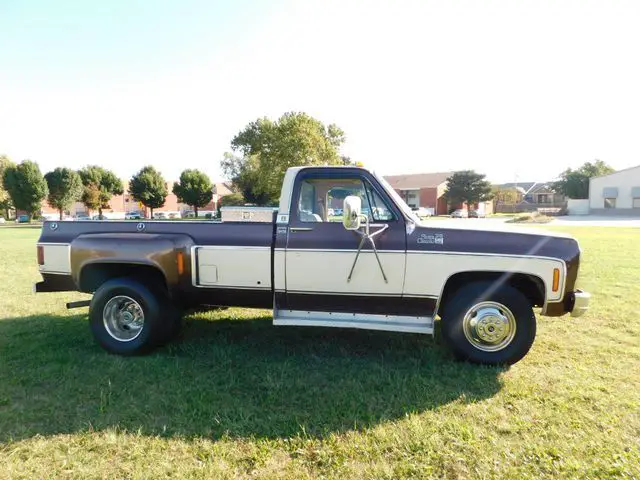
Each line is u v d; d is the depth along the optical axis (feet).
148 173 204.95
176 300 14.60
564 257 12.91
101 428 10.02
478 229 13.35
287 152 115.24
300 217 14.12
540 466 8.54
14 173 169.58
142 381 12.51
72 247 14.66
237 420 10.32
